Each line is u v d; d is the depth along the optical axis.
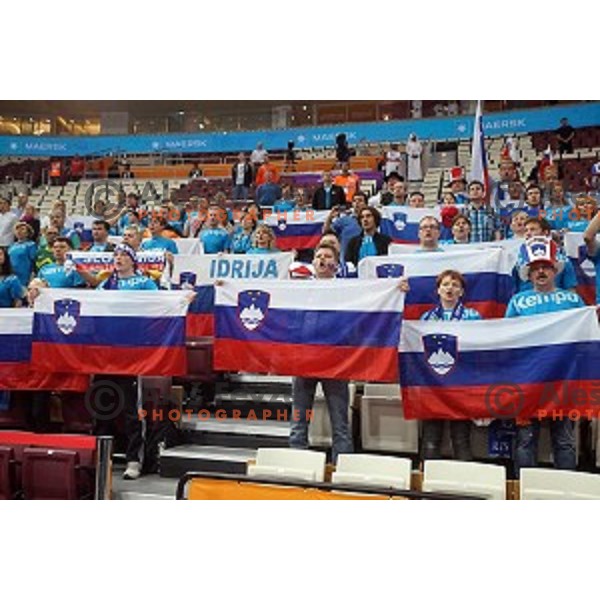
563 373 4.89
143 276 6.65
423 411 5.18
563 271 5.91
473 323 5.14
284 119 23.78
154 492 5.45
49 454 5.04
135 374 6.06
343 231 8.73
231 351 5.72
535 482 4.15
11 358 6.40
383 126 21.45
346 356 5.39
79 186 20.89
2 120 25.39
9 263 7.12
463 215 7.76
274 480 4.04
